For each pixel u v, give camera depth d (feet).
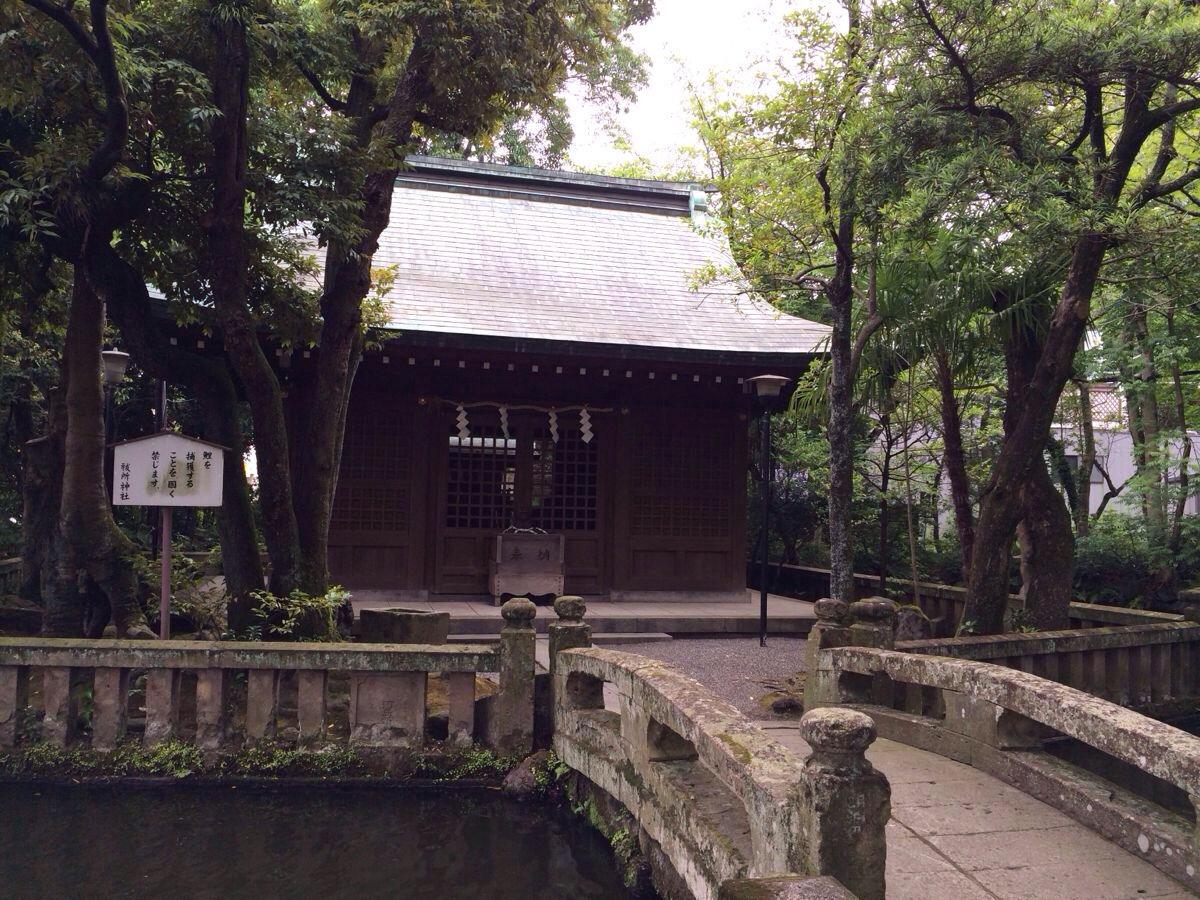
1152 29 20.83
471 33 22.89
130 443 21.16
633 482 39.81
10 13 19.48
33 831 16.49
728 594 40.32
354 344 26.58
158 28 22.59
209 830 16.75
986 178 21.11
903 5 22.17
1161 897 10.43
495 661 19.54
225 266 22.03
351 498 37.22
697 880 12.01
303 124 24.62
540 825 17.35
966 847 11.98
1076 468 59.21
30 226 19.99
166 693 18.98
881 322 26.32
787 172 26.55
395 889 14.64
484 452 39.01
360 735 19.20
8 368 36.24
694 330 38.63
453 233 44.42
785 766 10.65
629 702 15.42
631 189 50.80
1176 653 25.17
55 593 25.57
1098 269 21.40
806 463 48.42
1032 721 15.53
